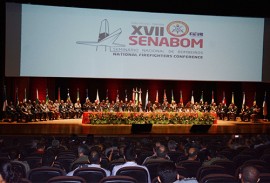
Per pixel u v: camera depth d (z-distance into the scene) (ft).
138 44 60.23
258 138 37.83
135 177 19.53
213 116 59.00
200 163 23.40
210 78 61.87
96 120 55.62
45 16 57.67
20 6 56.80
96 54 59.47
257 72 62.08
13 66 57.26
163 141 37.19
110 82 74.64
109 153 30.99
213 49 61.62
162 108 62.34
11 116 57.00
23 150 30.30
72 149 34.30
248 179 15.05
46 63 58.23
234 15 59.52
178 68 61.31
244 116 64.18
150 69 60.85
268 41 61.67
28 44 57.47
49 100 63.31
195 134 55.88
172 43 60.90
